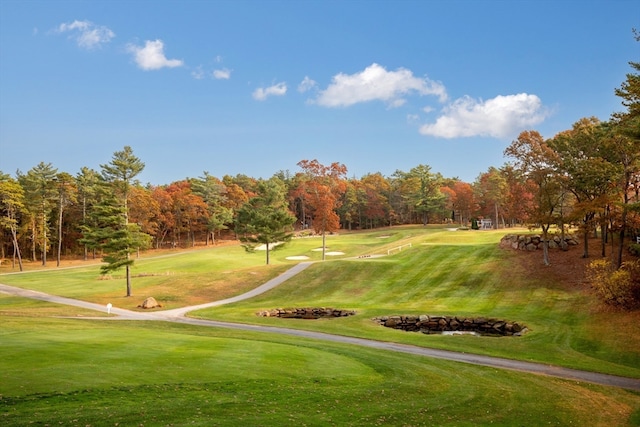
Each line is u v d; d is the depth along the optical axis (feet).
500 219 371.56
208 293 148.66
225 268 207.92
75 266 258.78
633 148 106.11
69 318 103.71
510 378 58.08
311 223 448.24
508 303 116.57
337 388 45.11
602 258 134.10
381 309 118.01
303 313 122.52
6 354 45.98
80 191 308.19
